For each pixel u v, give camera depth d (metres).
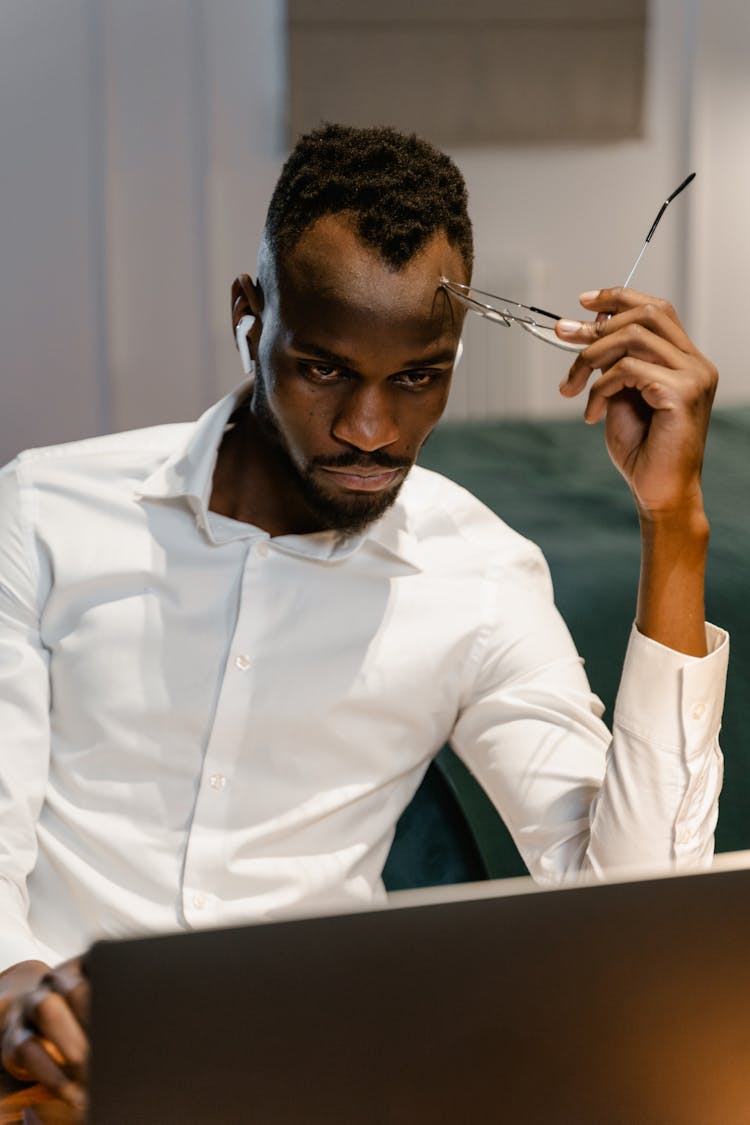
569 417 3.19
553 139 4.90
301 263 1.05
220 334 4.96
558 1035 0.60
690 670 1.15
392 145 1.10
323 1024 0.58
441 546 1.36
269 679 1.26
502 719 1.33
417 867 1.46
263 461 1.26
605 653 1.80
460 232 1.12
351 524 1.15
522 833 1.29
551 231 5.00
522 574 1.38
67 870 1.25
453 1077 0.59
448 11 4.77
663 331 1.15
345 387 1.08
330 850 1.30
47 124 4.75
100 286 4.89
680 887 0.61
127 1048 0.57
